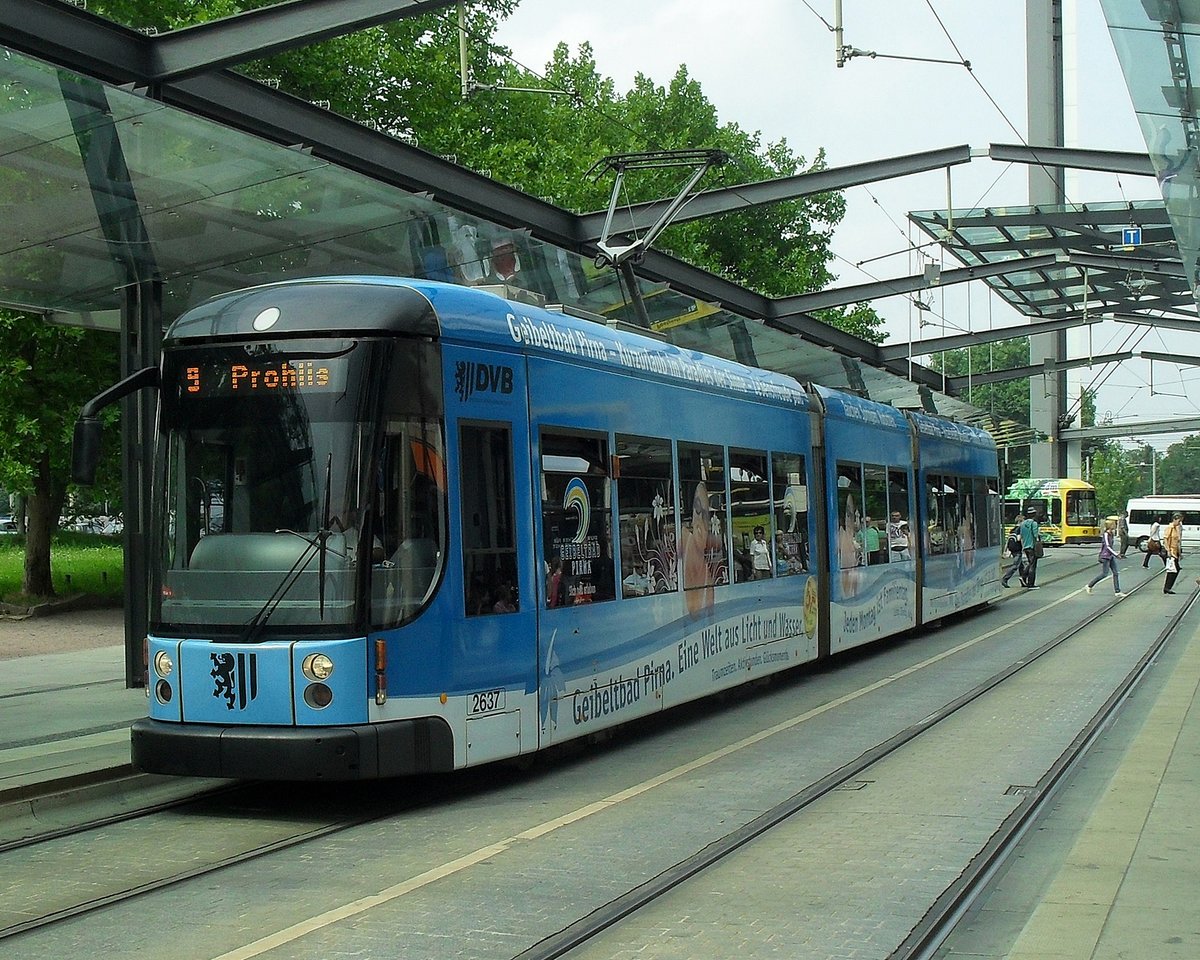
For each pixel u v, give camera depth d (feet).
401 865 24.66
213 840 27.20
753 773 34.04
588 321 38.29
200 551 29.66
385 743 28.35
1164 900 21.44
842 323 162.81
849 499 58.85
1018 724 41.34
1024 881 23.52
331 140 48.93
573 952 19.17
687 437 42.27
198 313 30.89
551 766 35.65
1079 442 245.45
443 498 30.07
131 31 41.78
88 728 40.50
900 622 65.98
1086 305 122.62
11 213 44.09
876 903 21.71
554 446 34.17
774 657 49.06
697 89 157.17
